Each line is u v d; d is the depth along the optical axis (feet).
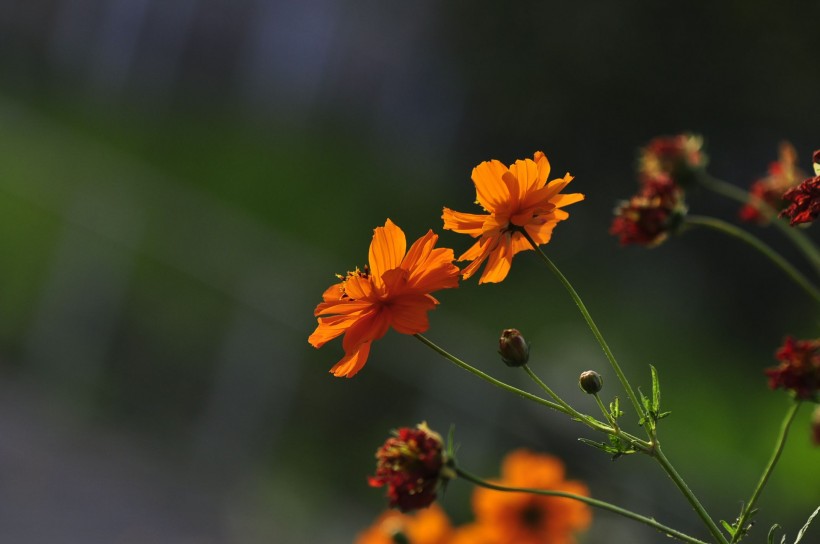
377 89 78.54
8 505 33.78
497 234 8.19
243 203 65.72
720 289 61.72
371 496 43.34
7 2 80.84
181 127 75.77
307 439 44.21
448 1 69.41
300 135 77.20
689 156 11.84
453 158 72.23
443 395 44.11
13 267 46.65
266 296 45.03
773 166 11.13
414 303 7.91
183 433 44.19
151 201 46.52
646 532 36.52
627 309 59.21
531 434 43.96
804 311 60.59
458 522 42.24
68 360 45.27
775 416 52.13
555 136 63.36
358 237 64.80
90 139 70.74
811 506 42.29
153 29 82.43
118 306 45.60
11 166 49.70
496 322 55.62
